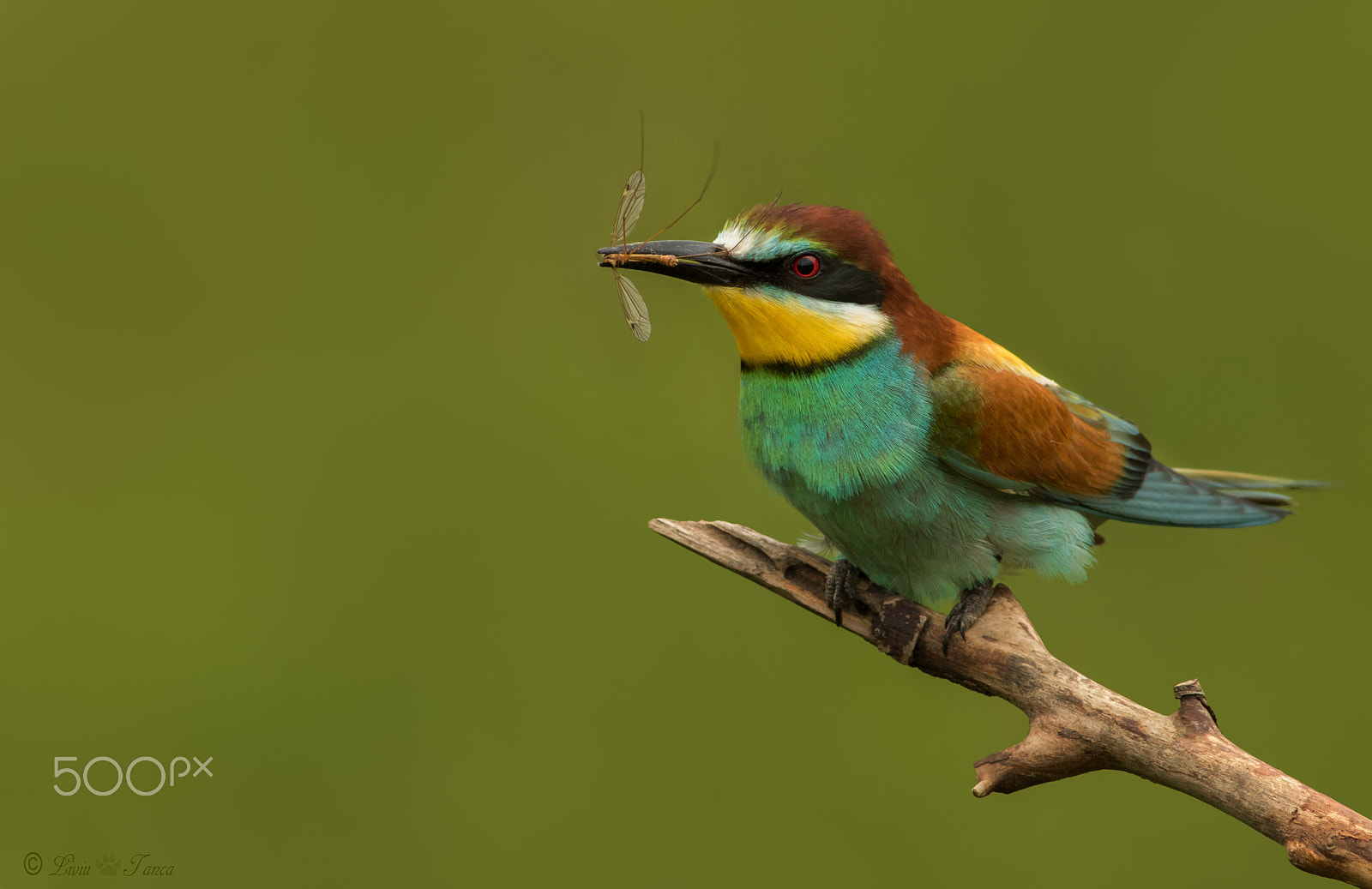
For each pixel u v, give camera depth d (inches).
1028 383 358.9
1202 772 259.1
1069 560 363.3
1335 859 240.8
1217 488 418.6
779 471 355.6
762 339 348.2
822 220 345.7
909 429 343.0
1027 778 283.7
